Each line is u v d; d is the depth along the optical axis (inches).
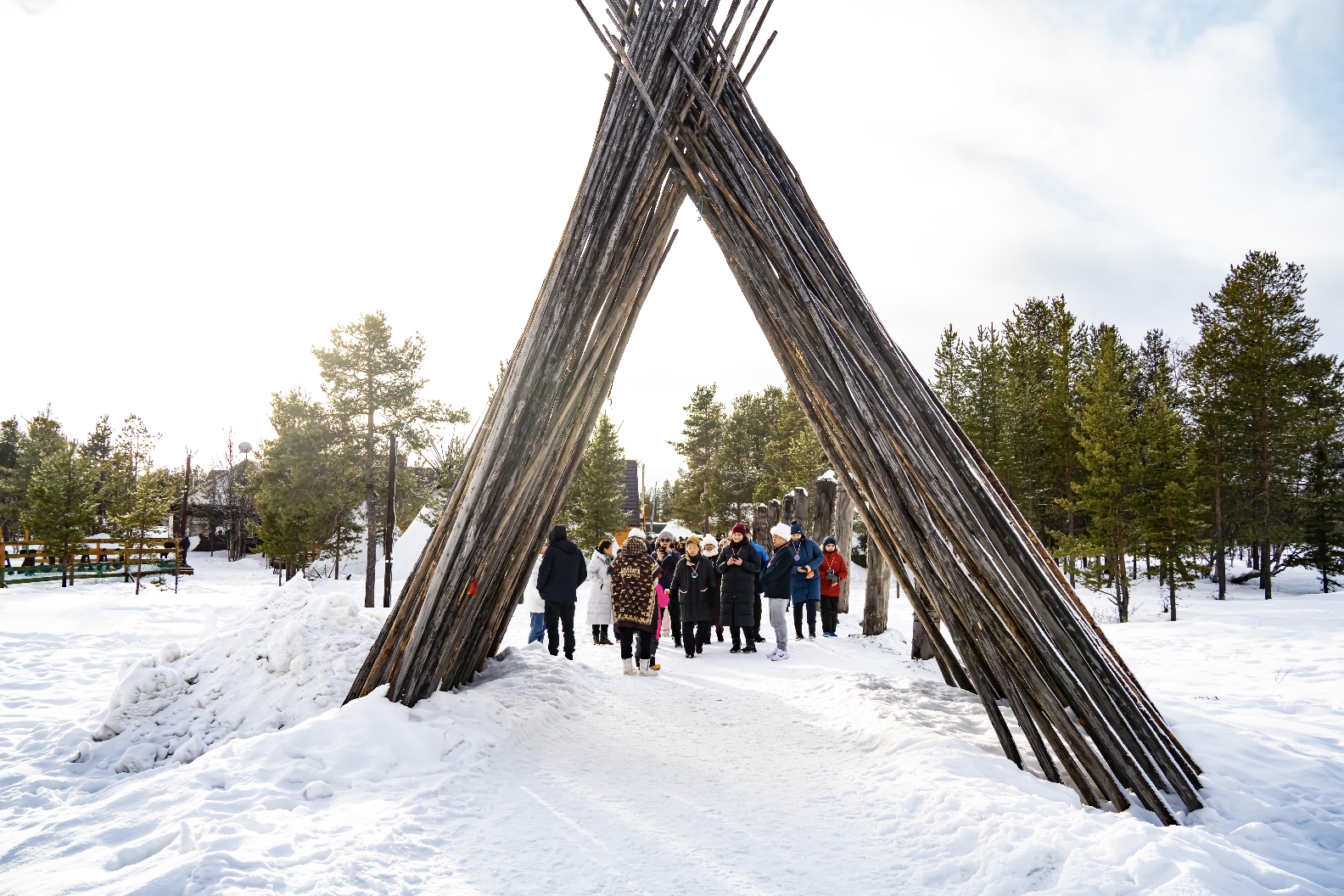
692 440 1722.4
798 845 129.3
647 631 310.3
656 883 113.5
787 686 284.0
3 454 1728.6
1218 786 164.6
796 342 200.1
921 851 126.5
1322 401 957.2
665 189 228.5
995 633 171.2
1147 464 749.9
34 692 287.4
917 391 193.5
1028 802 141.4
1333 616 479.8
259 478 1100.5
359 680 207.2
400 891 107.7
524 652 296.7
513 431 205.9
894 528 200.5
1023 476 924.0
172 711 216.7
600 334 223.0
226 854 110.6
